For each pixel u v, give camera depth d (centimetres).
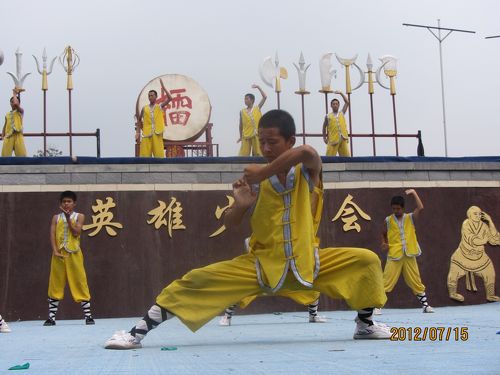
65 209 1076
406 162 1390
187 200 1312
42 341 688
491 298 1395
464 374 338
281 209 527
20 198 1272
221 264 534
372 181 1370
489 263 1402
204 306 524
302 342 556
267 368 379
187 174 1320
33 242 1263
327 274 540
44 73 1511
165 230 1298
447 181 1404
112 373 378
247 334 690
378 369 363
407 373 346
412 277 1128
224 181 1329
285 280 527
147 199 1302
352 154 1580
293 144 548
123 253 1280
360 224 1352
